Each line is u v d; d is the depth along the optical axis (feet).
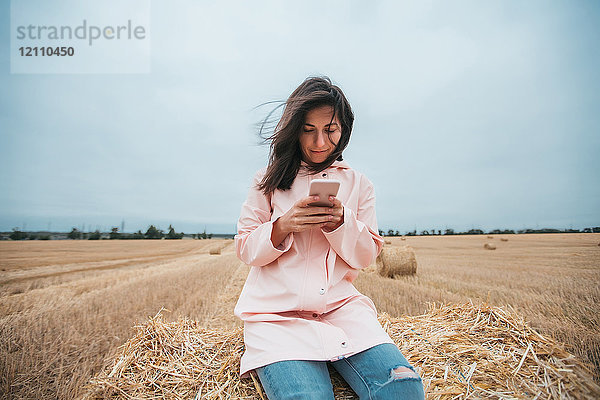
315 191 4.64
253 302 5.41
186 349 6.51
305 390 3.93
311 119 5.47
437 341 6.54
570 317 11.93
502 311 7.31
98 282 28.09
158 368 5.91
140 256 68.49
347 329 5.02
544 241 74.95
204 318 15.89
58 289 24.13
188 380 5.59
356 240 5.19
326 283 5.16
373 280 25.76
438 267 34.22
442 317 7.89
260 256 5.19
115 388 5.49
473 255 49.34
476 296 17.67
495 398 4.89
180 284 26.27
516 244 70.54
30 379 8.40
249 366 4.67
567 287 18.42
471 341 6.50
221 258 61.16
